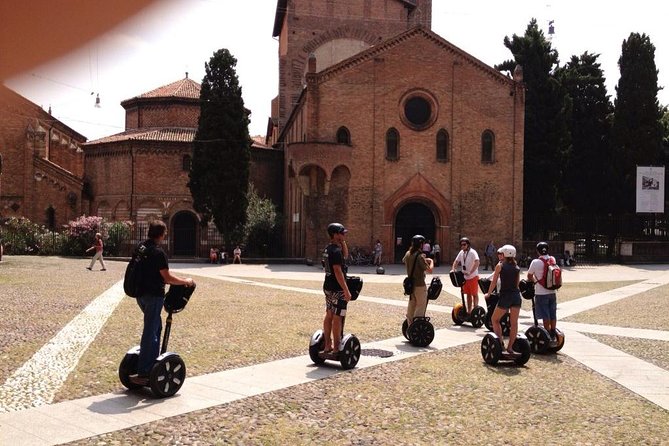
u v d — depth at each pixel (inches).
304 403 371.6
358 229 1734.7
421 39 1788.9
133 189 2014.0
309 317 709.3
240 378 423.5
